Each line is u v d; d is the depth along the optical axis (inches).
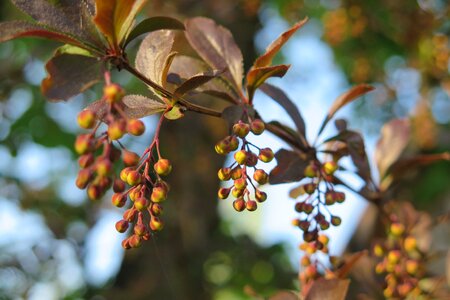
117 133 49.5
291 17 211.5
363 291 98.6
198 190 187.2
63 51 56.4
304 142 77.9
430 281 104.7
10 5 185.2
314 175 74.1
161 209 60.1
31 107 213.2
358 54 201.2
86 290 188.9
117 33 57.0
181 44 140.2
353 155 78.4
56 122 215.5
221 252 220.4
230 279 222.2
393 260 88.4
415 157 93.1
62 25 57.6
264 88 80.0
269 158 62.2
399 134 96.0
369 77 204.7
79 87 53.7
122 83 196.4
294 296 78.6
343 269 82.0
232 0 188.2
